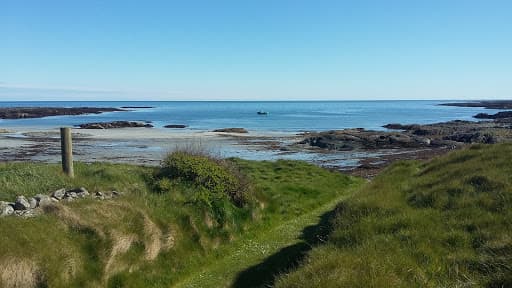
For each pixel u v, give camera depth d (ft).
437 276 23.75
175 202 40.78
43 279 26.96
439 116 411.54
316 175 71.67
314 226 45.91
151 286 32.04
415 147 157.99
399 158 128.57
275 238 42.73
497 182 37.11
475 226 29.63
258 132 216.74
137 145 155.33
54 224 30.99
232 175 47.93
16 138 174.60
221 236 40.40
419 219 32.63
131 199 38.32
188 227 38.45
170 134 200.23
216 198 43.39
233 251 39.60
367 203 38.99
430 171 51.44
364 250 27.30
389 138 166.30
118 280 30.86
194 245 37.58
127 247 32.58
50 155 127.65
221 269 35.81
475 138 165.07
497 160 45.06
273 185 60.29
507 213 30.73
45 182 39.70
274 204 51.52
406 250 27.09
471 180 39.63
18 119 332.60
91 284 29.14
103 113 469.57
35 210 33.17
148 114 455.63
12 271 25.93
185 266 35.09
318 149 151.94
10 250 26.68
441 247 27.45
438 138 174.91
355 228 32.86
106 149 143.64
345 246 29.99
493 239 26.78
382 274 23.07
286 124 289.33
